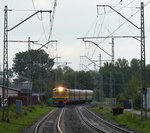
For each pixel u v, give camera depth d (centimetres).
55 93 15088
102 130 5772
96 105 16538
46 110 12519
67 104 16500
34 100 14488
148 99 11438
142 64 7450
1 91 12156
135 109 12700
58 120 7925
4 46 6844
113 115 9750
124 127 6719
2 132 5175
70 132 5631
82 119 8462
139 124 6988
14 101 10456
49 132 5647
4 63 6931
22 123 7031
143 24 7181
